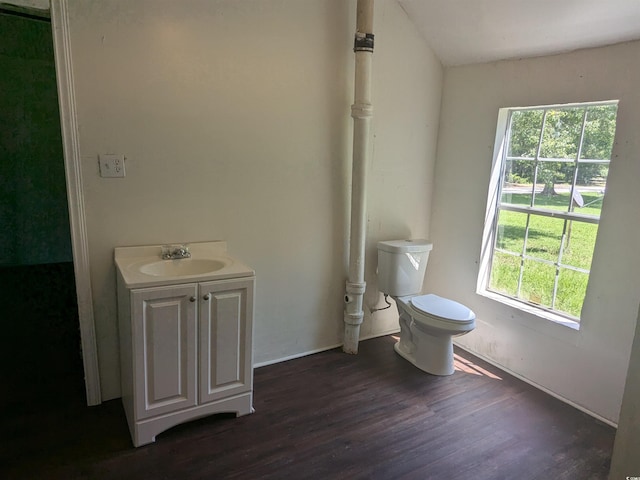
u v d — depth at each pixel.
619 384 2.21
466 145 3.01
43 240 3.10
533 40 2.42
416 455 1.98
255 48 2.38
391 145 3.02
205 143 2.33
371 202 3.03
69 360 2.74
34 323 3.10
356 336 2.98
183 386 2.03
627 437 1.32
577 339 2.38
